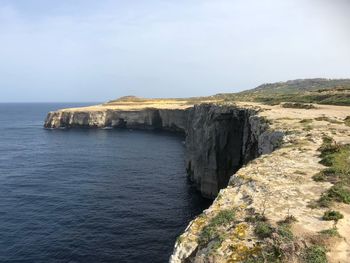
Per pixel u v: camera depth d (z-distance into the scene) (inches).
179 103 7239.2
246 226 421.1
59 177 2482.8
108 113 6294.3
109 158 3250.5
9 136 4990.2
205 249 398.9
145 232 1489.9
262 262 349.7
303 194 517.7
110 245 1365.7
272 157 743.1
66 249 1327.5
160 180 2407.7
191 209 1790.1
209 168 1996.8
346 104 2096.5
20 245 1358.3
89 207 1813.5
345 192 502.9
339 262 346.6
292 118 1232.2
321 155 723.4
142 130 5880.9
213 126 2010.3
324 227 408.2
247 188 561.6
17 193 2071.9
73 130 5846.5
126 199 1957.4
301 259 349.1
